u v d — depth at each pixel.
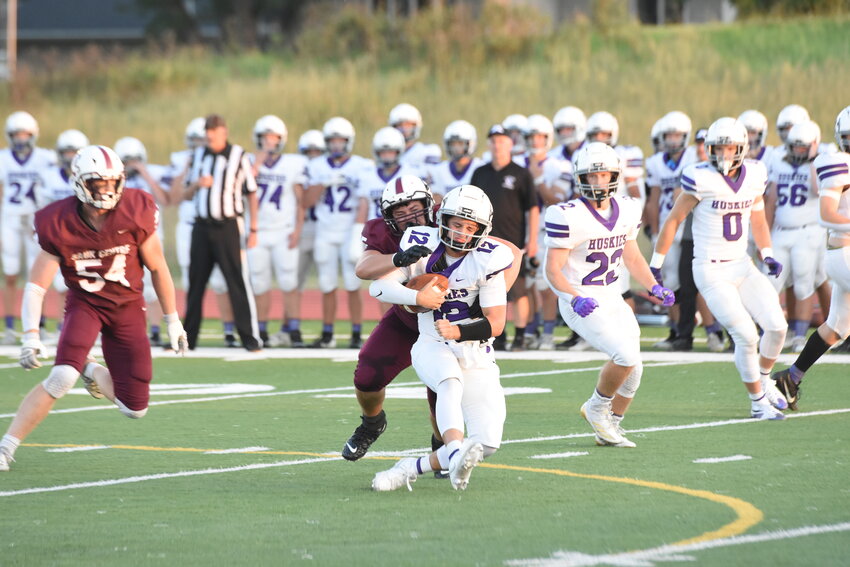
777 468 20.50
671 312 40.16
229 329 42.22
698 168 26.41
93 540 15.88
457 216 18.11
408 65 93.88
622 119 80.25
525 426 25.58
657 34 91.56
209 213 39.12
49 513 17.56
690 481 19.48
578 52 89.88
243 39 117.50
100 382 21.58
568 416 26.88
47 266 20.69
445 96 87.38
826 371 33.41
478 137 81.75
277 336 43.09
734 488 18.88
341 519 17.03
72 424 26.45
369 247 19.55
